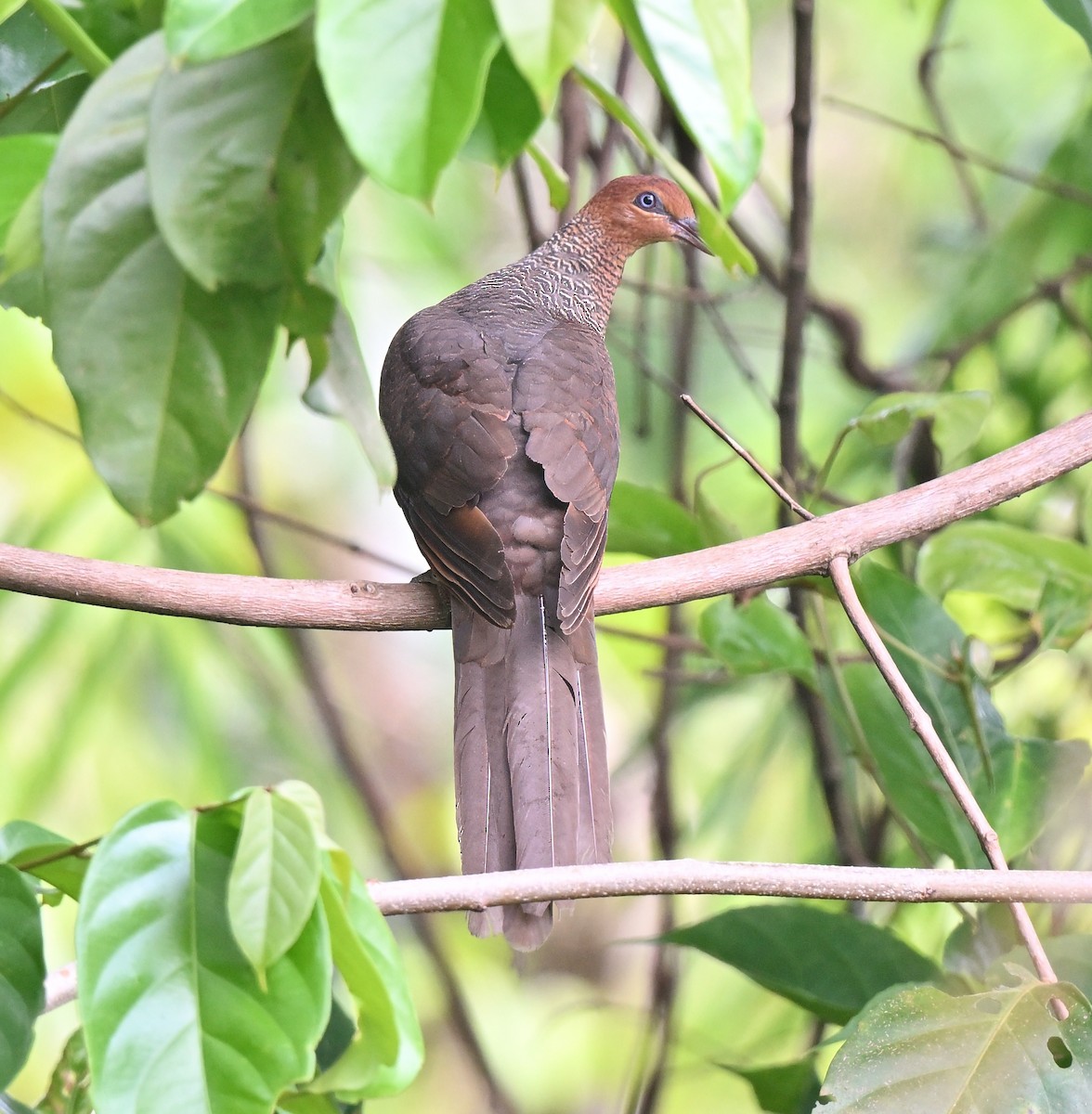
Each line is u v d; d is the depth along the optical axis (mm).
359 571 13703
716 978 11000
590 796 6215
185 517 10195
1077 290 10727
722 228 4562
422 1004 13102
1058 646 7523
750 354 12656
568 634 6473
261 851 3822
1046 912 7629
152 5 4262
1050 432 6656
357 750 10922
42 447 10156
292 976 3928
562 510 6941
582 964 13367
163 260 3893
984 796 7156
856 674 7465
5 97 5629
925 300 12633
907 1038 4914
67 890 4559
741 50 3488
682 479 10453
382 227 11750
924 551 7883
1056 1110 4781
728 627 7594
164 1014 3865
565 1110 13219
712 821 10672
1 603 9789
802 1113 6902
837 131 13188
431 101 3301
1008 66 12273
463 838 6059
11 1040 4137
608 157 10062
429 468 6977
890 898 5090
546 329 8055
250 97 3693
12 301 5227
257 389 4016
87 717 9898
